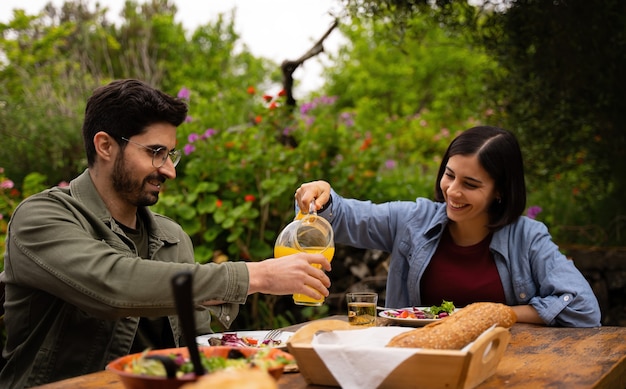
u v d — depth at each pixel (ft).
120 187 6.80
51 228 6.16
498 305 5.70
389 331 5.43
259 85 43.62
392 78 46.21
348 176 15.72
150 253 7.32
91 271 5.77
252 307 14.94
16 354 6.53
